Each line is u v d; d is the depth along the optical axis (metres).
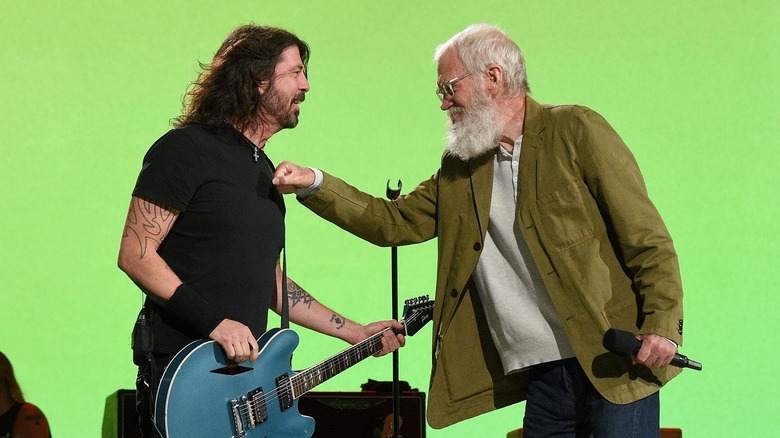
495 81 6.15
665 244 5.70
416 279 9.72
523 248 6.09
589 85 9.80
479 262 6.30
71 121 9.59
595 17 9.80
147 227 5.36
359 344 6.69
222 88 5.84
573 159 5.90
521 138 6.12
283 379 5.85
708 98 9.78
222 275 5.52
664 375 5.90
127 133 9.64
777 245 9.72
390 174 9.77
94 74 9.62
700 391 9.70
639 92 9.80
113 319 9.55
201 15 9.71
